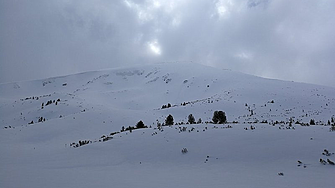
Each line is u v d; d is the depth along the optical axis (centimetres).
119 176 1189
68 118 5047
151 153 1745
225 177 1095
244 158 1428
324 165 1197
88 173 1286
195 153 1620
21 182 1055
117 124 4862
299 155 1369
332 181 945
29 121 7331
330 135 1684
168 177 1141
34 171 1362
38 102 9756
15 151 2353
